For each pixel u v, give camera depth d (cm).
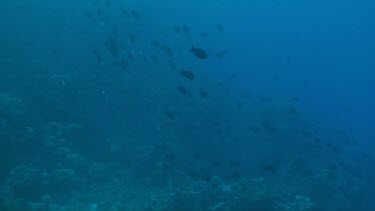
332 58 8594
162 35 4028
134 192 1576
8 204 1095
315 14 9238
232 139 2503
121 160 1959
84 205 1329
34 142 1584
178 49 4119
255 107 3359
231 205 1348
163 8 5616
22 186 1284
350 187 2286
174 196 1336
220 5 7094
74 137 1853
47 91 2023
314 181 2086
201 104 2712
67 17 3344
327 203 1967
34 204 1205
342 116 5941
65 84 2094
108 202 1398
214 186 1455
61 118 1969
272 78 5809
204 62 4425
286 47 7525
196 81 3128
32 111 1884
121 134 2156
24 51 2634
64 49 2836
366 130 5944
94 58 2645
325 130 3772
